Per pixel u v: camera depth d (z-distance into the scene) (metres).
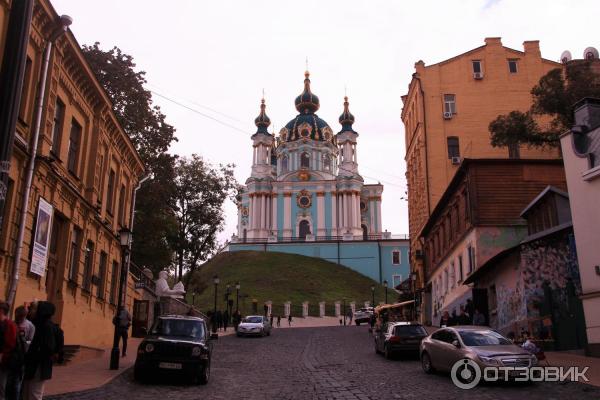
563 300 20.33
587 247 18.17
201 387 14.16
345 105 110.00
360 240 98.75
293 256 95.31
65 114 19.41
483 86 44.78
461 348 14.41
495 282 26.34
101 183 23.78
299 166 107.56
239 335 38.25
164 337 15.18
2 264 15.09
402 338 20.97
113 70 34.56
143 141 36.81
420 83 45.09
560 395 11.86
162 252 37.53
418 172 45.91
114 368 16.11
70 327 20.33
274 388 13.93
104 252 25.03
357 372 17.02
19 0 8.30
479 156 43.19
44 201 17.34
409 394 12.52
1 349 8.35
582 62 28.91
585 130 19.33
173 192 40.53
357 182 103.69
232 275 86.75
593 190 18.03
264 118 111.75
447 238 36.59
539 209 25.75
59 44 18.12
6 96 7.89
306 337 36.78
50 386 12.56
